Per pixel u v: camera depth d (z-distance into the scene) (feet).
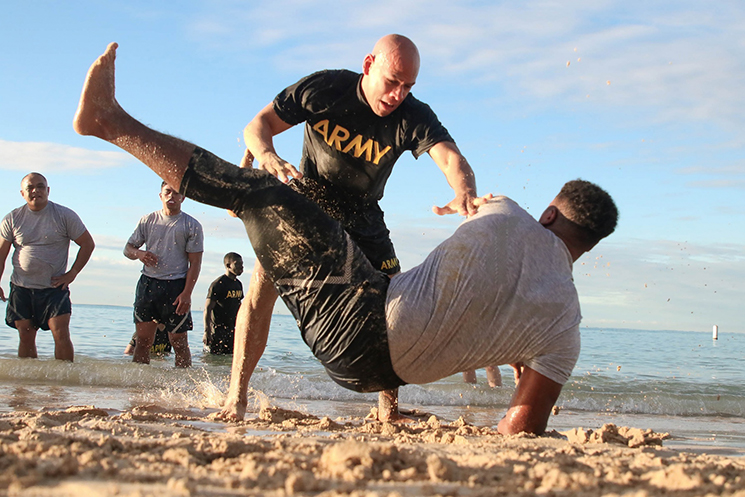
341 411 17.30
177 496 4.32
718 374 35.53
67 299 24.34
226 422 10.48
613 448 7.91
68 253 24.59
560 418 18.48
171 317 25.18
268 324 11.53
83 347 33.71
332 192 12.01
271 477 5.01
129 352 30.53
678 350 58.18
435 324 8.05
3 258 24.03
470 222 8.57
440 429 10.15
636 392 25.86
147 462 5.46
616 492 4.95
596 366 38.78
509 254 8.18
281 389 21.03
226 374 23.29
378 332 8.12
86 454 5.44
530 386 8.55
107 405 15.03
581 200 8.89
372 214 12.39
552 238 8.52
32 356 24.20
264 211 8.39
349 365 8.42
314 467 5.64
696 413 21.88
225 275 30.60
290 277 8.40
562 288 8.32
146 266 25.43
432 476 5.30
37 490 4.42
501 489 4.91
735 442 13.33
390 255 12.71
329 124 11.46
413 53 10.64
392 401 12.48
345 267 8.25
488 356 8.29
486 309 8.06
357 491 4.63
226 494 4.50
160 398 16.97
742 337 133.18
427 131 11.35
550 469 5.62
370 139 11.52
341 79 11.28
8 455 5.56
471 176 10.90
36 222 23.81
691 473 5.51
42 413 9.84
